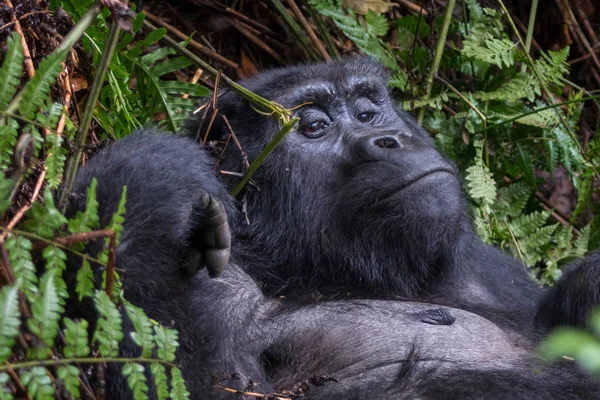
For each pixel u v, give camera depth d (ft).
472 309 24.93
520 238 34.53
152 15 37.37
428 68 36.09
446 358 21.72
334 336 21.76
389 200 23.73
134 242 18.60
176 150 20.70
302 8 41.32
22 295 14.48
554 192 40.93
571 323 23.72
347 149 25.04
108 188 18.72
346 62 27.20
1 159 14.94
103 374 16.63
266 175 25.20
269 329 21.83
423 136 28.89
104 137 25.81
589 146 35.91
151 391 17.88
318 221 24.73
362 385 20.25
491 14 37.22
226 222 19.39
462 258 25.77
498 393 19.93
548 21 46.68
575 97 37.27
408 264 24.57
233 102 26.27
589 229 35.09
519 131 36.09
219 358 19.58
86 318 17.21
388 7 40.29
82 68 24.29
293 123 23.08
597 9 47.93
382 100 26.78
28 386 13.48
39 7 20.47
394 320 22.38
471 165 35.12
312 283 24.91
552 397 20.35
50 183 16.38
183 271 19.69
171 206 19.19
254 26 40.78
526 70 38.47
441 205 23.80
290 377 21.09
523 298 28.99
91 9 17.19
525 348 23.17
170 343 15.72
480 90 37.24
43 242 15.08
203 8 40.75
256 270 24.63
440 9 42.60
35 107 15.42
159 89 27.55
